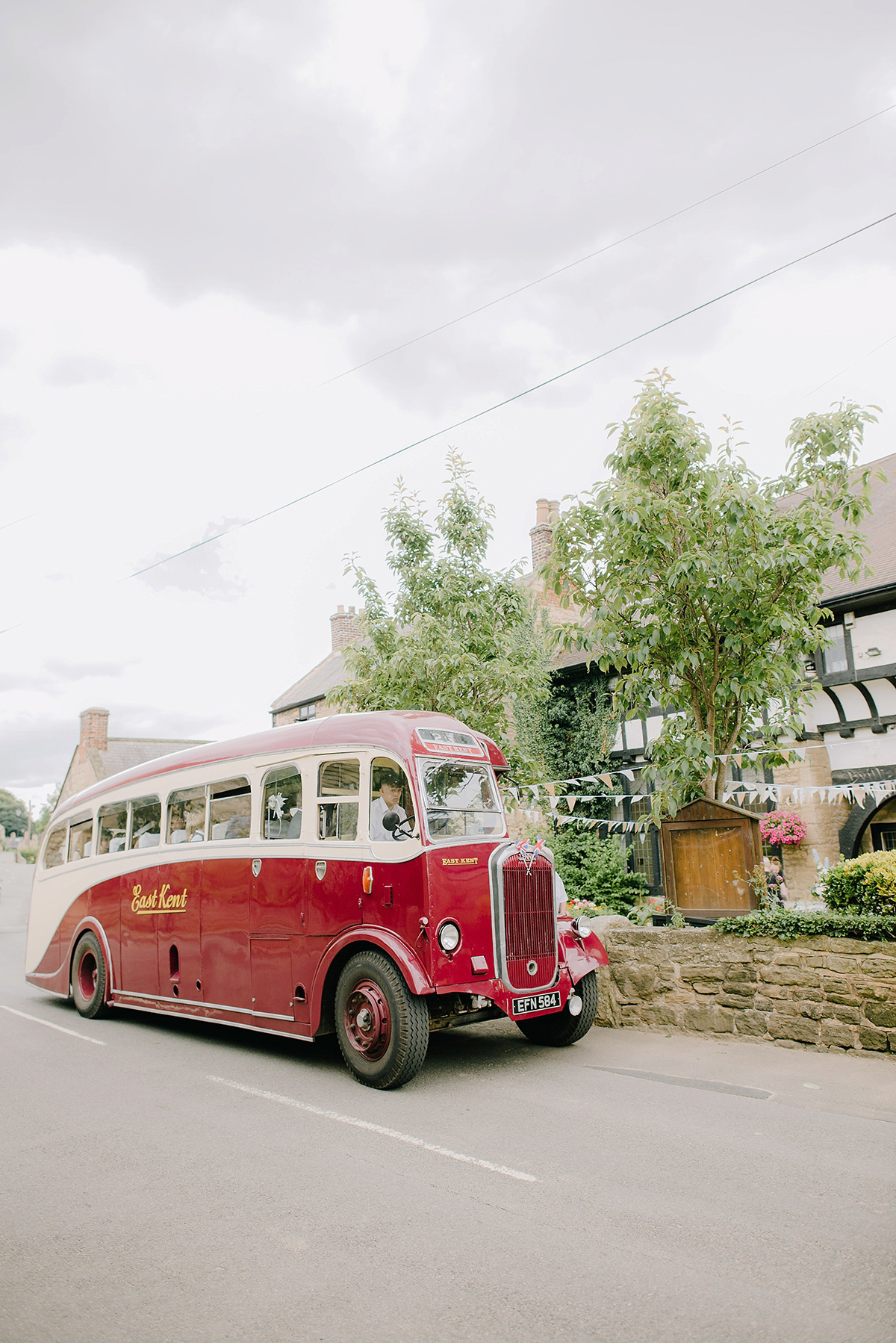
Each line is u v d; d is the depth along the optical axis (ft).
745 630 29.22
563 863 54.44
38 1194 14.75
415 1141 17.03
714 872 27.78
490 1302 10.69
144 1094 21.24
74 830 36.83
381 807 22.97
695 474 28.81
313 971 23.57
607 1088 20.66
